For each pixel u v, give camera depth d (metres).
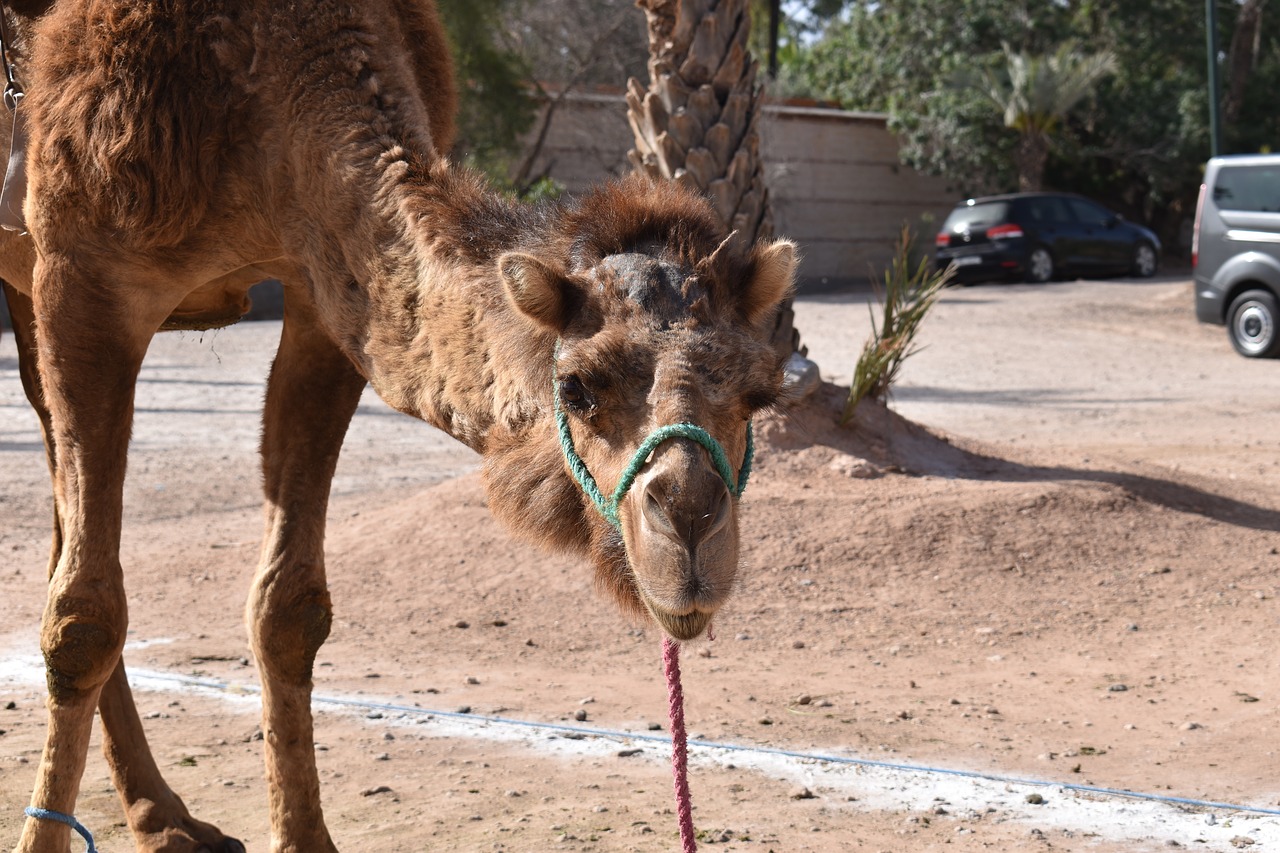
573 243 3.22
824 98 43.41
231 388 18.66
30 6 4.44
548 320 3.08
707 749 5.61
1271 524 9.13
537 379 3.23
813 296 32.06
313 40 3.94
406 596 8.17
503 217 3.57
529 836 4.64
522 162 33.78
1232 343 20.72
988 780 5.21
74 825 4.10
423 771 5.38
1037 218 31.70
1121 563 8.25
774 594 7.93
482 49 28.89
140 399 17.48
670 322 2.95
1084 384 18.56
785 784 5.20
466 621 7.73
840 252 38.78
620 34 35.69
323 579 4.30
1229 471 11.48
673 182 3.30
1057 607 7.65
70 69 3.98
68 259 3.99
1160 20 38.81
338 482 12.18
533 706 6.26
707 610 2.78
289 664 4.18
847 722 5.95
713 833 4.68
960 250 32.19
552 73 35.44
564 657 7.12
